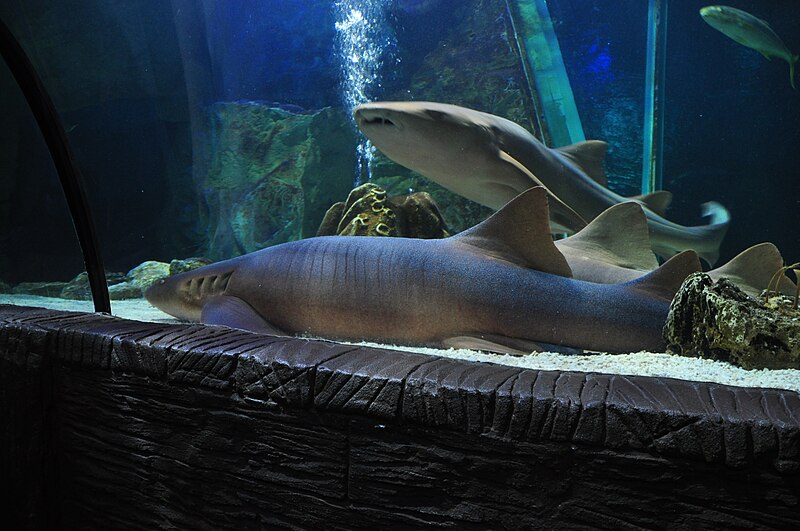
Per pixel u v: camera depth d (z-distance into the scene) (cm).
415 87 885
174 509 187
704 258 568
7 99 749
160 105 988
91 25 889
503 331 281
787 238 876
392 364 148
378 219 488
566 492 117
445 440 131
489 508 126
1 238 759
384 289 298
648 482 109
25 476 237
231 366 167
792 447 97
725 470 102
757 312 210
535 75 821
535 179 491
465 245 299
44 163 774
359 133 928
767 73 880
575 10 980
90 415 213
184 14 958
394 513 139
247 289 331
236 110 962
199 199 1001
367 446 142
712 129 913
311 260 318
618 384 125
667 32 893
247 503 167
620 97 956
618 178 955
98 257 342
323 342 175
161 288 362
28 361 230
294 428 155
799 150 877
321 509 151
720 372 188
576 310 269
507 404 123
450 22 955
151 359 187
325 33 1049
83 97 929
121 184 1002
